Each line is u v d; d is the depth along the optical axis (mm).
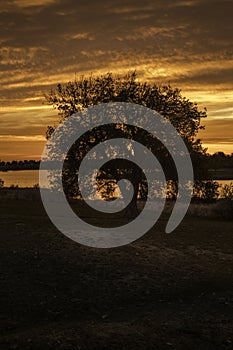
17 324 14195
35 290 17047
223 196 41188
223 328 13891
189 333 13375
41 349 11820
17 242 22734
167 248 23812
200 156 37156
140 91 36250
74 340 12367
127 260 21109
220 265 21609
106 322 14211
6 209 36906
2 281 17625
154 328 13570
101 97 35906
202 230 29234
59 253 21266
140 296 17234
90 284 18047
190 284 18750
